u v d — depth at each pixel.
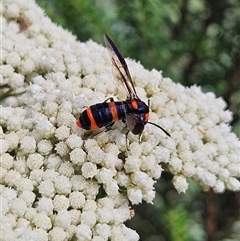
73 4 0.13
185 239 0.12
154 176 0.10
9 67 0.11
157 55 0.14
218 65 0.15
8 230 0.09
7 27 0.12
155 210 0.14
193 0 0.14
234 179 0.11
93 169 0.09
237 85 0.14
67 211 0.09
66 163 0.10
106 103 0.09
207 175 0.10
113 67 0.10
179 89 0.11
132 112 0.09
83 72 0.11
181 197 0.14
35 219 0.09
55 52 0.11
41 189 0.09
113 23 0.14
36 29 0.12
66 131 0.10
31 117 0.10
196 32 0.14
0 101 0.11
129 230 0.09
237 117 0.14
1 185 0.09
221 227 0.14
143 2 0.13
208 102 0.11
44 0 0.14
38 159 0.10
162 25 0.14
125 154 0.10
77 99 0.10
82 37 0.14
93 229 0.09
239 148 0.11
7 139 0.10
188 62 0.15
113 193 0.09
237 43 0.14
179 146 0.10
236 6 0.14
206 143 0.11
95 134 0.10
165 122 0.10
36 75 0.11
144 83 0.11
